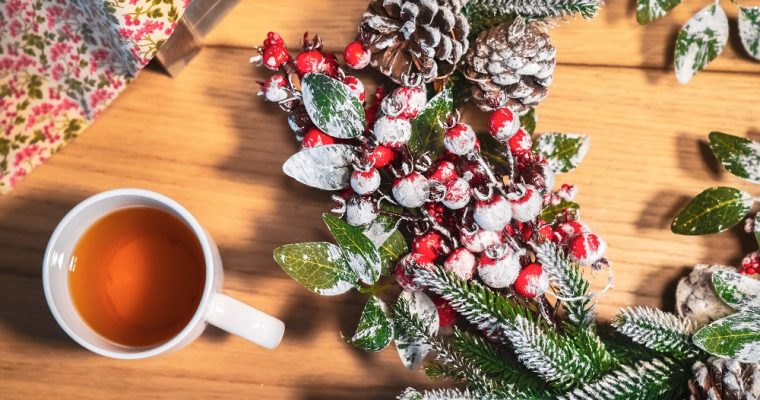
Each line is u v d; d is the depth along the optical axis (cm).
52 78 61
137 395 62
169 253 60
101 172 62
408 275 54
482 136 59
